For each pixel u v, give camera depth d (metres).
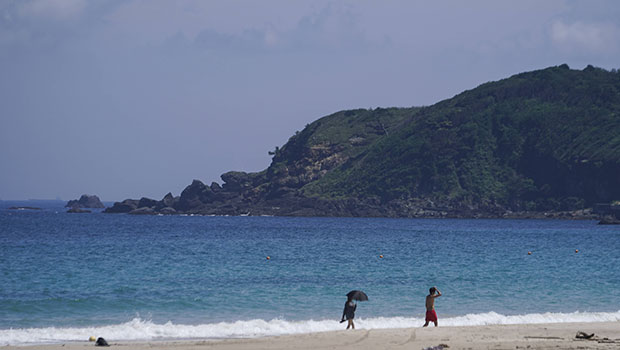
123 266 62.53
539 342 25.14
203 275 55.09
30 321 34.50
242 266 63.41
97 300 41.12
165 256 76.06
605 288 47.50
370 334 27.59
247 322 32.44
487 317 34.62
